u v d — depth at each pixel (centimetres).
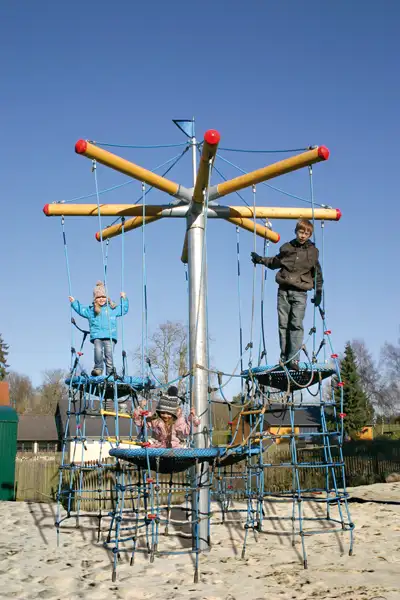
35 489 1886
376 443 2494
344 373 5069
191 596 562
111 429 3831
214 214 831
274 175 755
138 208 816
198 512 670
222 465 797
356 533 802
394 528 821
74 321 854
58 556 730
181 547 762
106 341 908
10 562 703
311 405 760
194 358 759
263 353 827
